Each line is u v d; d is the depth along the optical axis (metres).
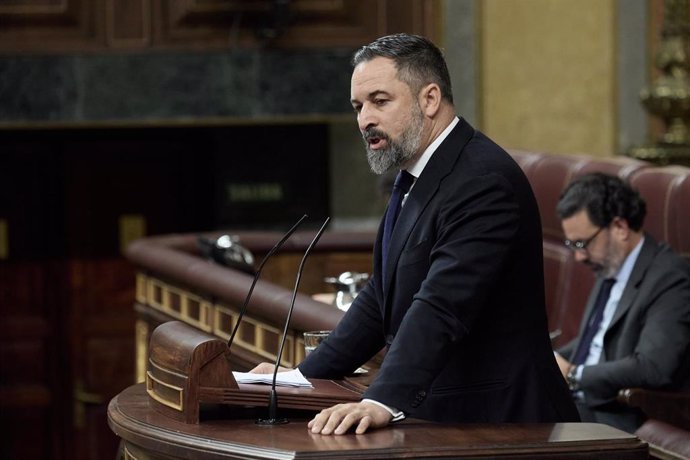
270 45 29.00
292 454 9.40
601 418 17.73
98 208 33.53
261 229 32.34
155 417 10.84
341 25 29.22
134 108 28.94
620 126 32.00
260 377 11.41
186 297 22.55
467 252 10.97
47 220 33.50
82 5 28.78
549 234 23.25
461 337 10.84
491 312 11.52
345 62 29.20
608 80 31.92
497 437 9.98
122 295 33.84
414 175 11.84
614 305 18.78
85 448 33.78
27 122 28.67
